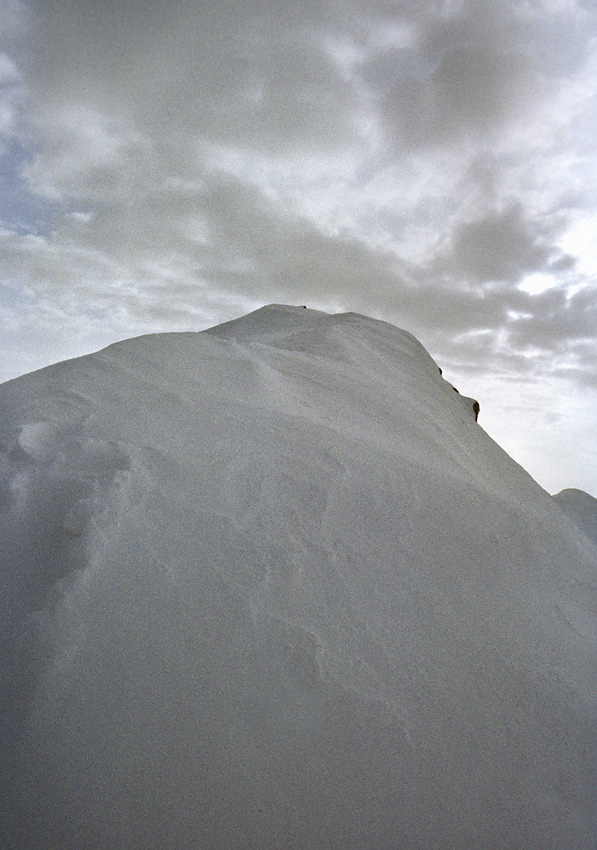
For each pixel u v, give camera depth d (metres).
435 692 2.76
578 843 2.33
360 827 2.22
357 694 2.63
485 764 2.51
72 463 3.51
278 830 2.16
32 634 2.53
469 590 3.46
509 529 4.09
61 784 2.16
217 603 2.87
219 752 2.33
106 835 2.06
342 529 3.63
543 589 3.66
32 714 2.32
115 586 2.82
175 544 3.13
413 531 3.79
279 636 2.79
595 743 2.72
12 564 2.88
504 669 2.99
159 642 2.64
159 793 2.18
